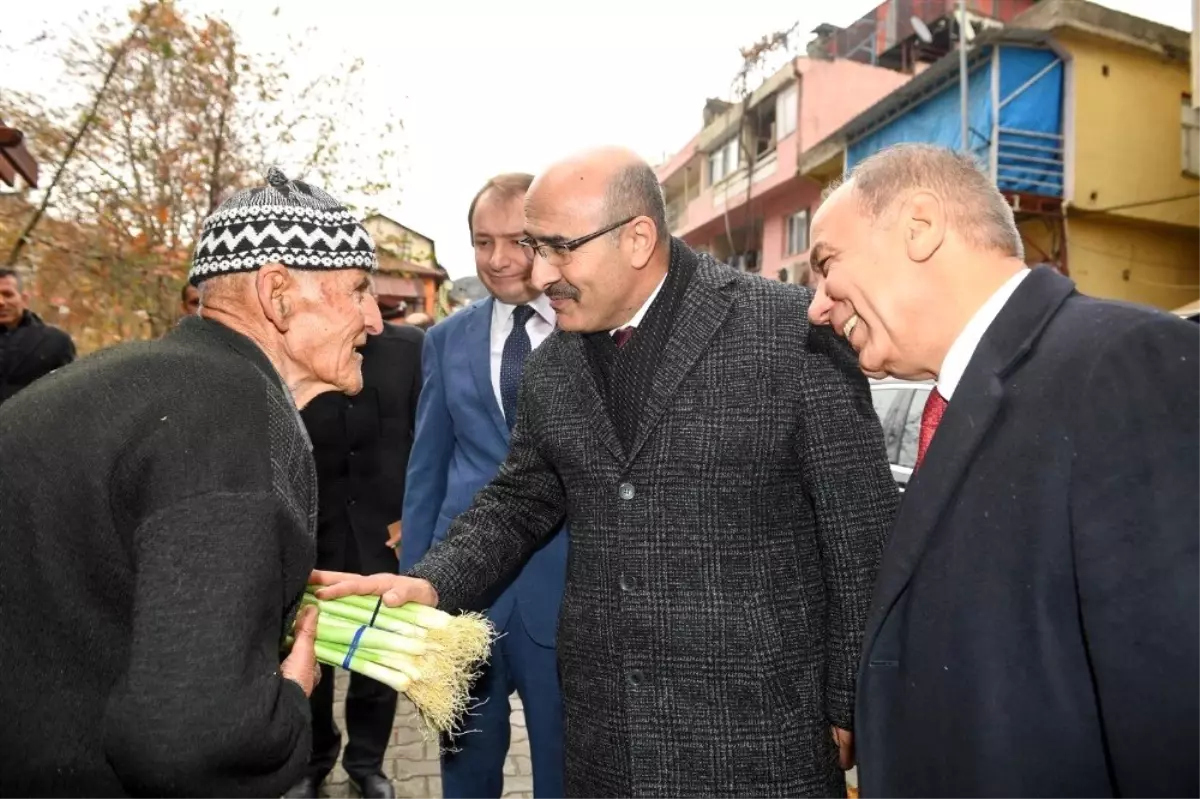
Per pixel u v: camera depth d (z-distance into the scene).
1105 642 0.93
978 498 1.08
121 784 1.01
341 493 3.13
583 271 1.63
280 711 1.00
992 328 1.15
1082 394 1.01
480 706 2.30
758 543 1.59
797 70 20.00
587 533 1.71
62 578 0.98
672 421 1.61
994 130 13.16
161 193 10.17
